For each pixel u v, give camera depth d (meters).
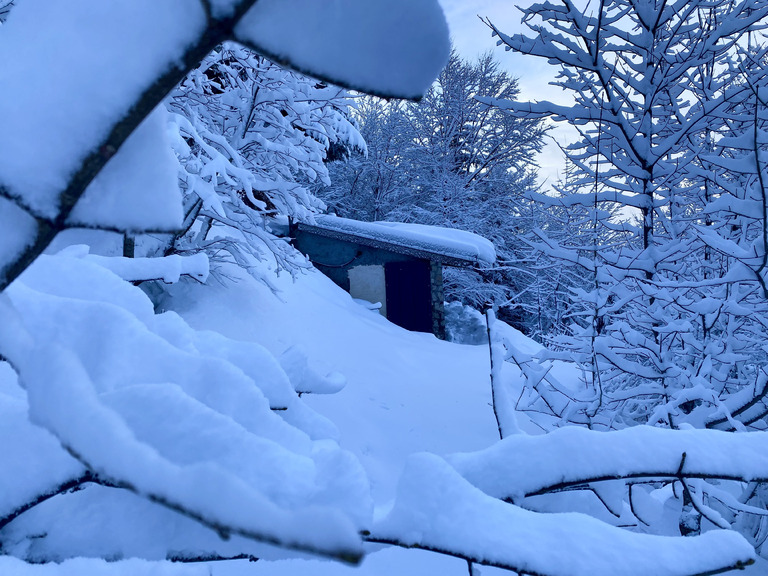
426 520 0.87
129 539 0.77
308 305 9.54
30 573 0.67
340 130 13.43
